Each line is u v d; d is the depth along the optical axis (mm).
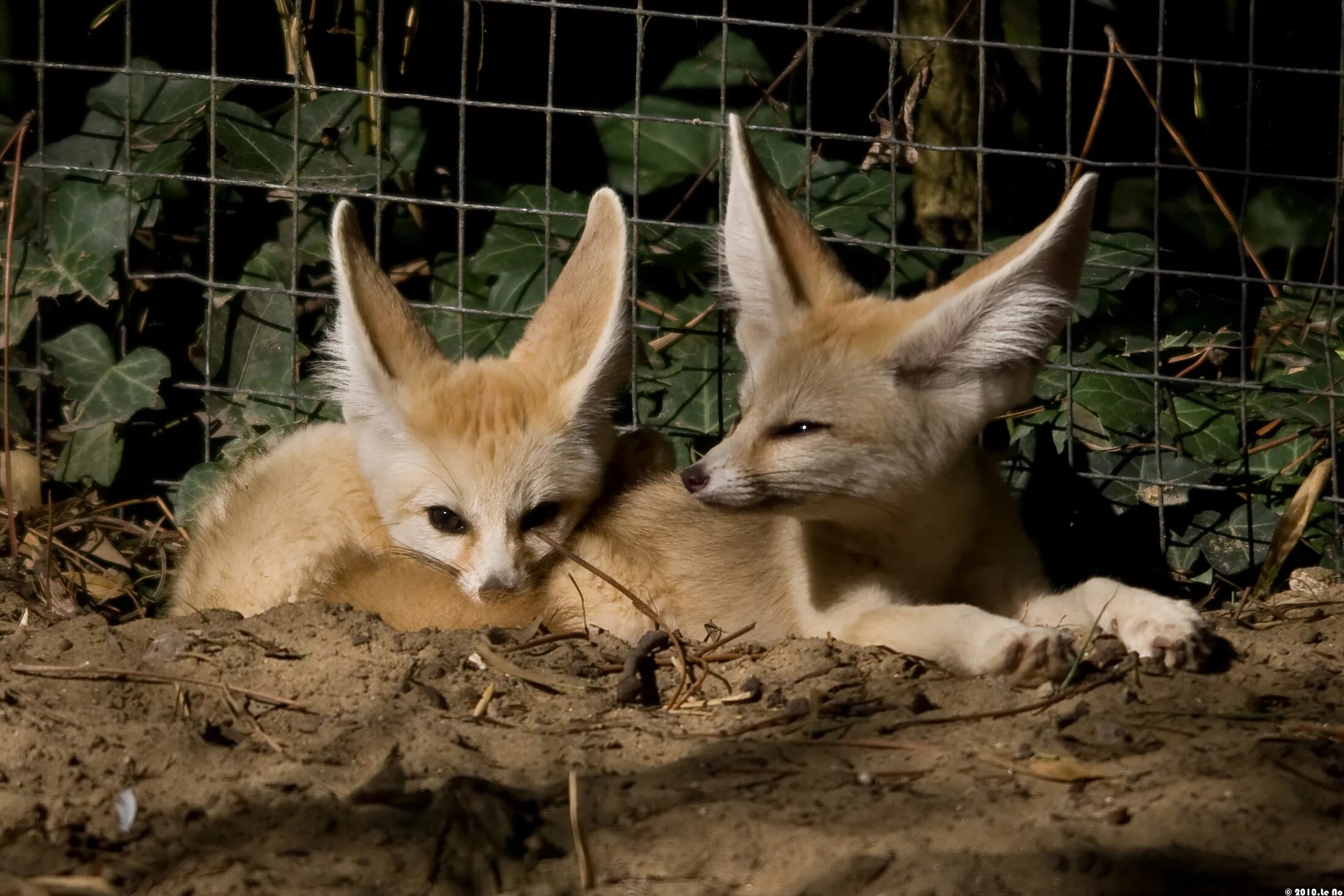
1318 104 13000
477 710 6852
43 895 5195
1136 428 10852
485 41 12789
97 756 6348
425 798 5867
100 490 11344
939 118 12359
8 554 10352
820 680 7180
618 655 7652
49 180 11641
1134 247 11258
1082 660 7121
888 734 6477
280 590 8734
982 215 11281
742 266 8609
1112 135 13133
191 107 11789
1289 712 6613
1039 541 10789
